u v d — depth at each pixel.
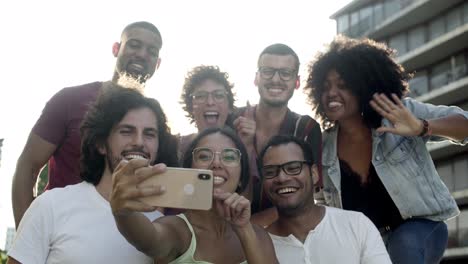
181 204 1.25
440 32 14.32
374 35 16.22
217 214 1.46
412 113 2.08
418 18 14.84
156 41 2.33
